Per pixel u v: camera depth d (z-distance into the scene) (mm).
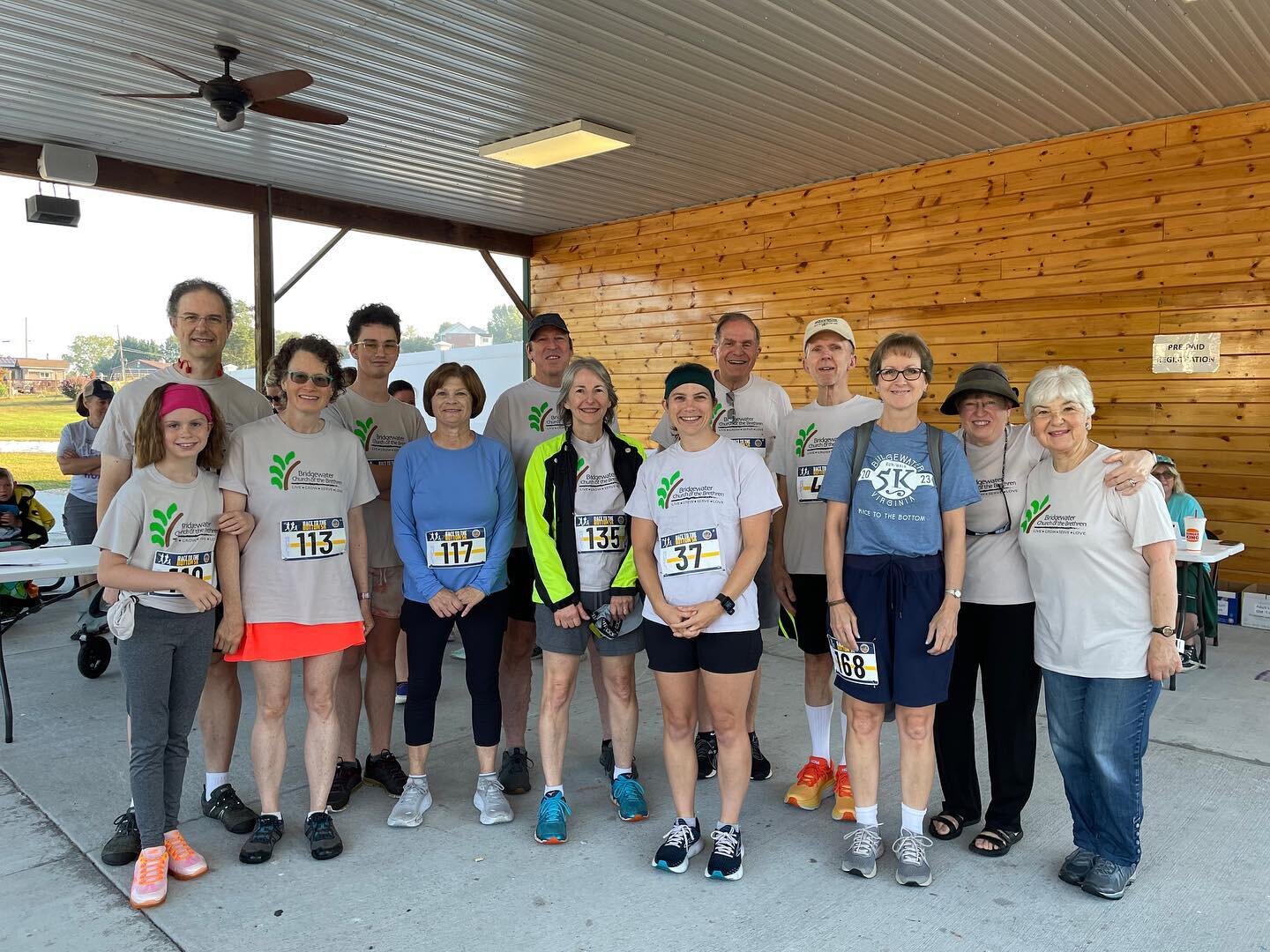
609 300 9594
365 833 3010
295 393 2773
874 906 2523
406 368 10406
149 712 2582
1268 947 2314
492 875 2717
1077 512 2480
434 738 3949
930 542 2561
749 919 2467
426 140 6664
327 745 2902
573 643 2965
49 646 5547
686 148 6875
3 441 8398
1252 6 4414
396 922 2455
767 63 5199
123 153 6898
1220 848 2863
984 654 2816
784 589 3256
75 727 4062
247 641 2770
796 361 8109
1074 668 2504
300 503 2785
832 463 2717
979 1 4406
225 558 2725
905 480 2580
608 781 3459
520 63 5227
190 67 5270
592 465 2982
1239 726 4008
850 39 4859
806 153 6992
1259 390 5805
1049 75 5328
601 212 9055
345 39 4879
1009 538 2730
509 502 3160
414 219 9070
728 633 2604
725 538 2643
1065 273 6527
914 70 5281
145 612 2551
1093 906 2514
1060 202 6527
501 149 6645
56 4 4398
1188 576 4883
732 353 3467
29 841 2959
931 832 2953
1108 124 6230
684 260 8898
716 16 4586
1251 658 5094
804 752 3766
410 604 3066
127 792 3350
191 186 7469
